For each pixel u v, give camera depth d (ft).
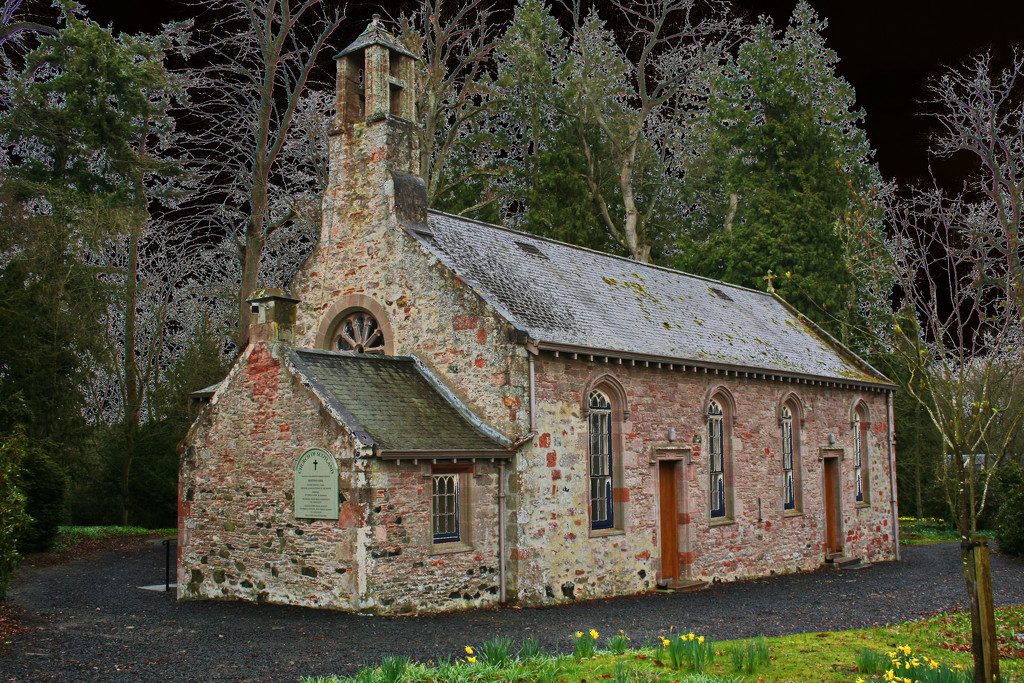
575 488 57.41
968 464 29.81
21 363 82.07
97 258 115.85
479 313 56.29
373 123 62.95
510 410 54.54
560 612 50.90
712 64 139.85
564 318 60.85
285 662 35.53
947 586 67.41
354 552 46.57
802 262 125.59
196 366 110.93
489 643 34.58
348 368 53.67
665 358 63.72
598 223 135.13
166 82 104.17
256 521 51.01
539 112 135.85
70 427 87.97
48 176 99.35
